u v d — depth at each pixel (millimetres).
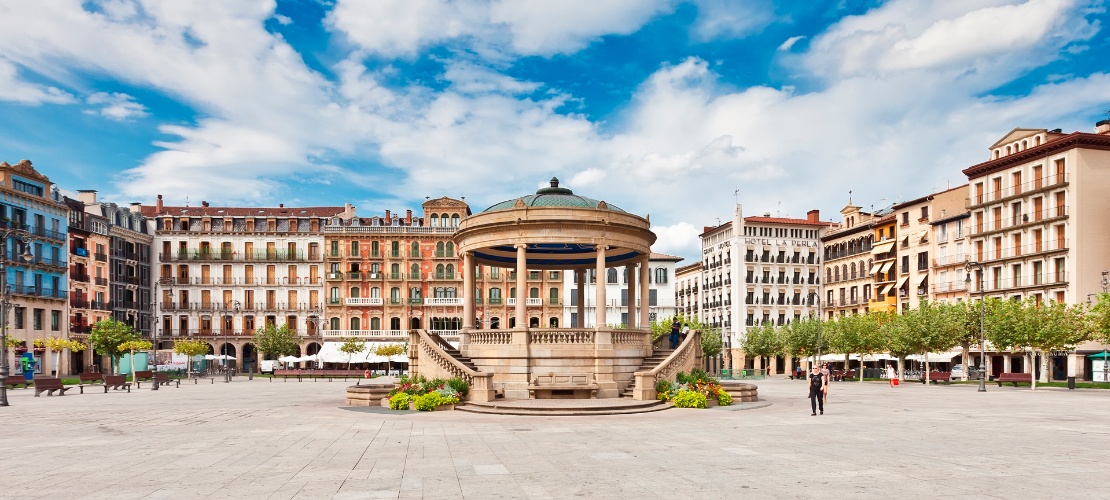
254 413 30891
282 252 101750
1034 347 54438
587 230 36656
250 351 102125
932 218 89812
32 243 75500
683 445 19781
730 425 25328
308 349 100875
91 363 86062
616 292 106812
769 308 114250
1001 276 77750
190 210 104812
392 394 34000
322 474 15234
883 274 99562
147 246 100750
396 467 16125
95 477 14922
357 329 100000
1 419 28344
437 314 100438
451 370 34125
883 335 73562
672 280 111062
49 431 23906
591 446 19625
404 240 101375
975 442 20375
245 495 13039
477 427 24859
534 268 46125
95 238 88750
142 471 15648
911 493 13016
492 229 37344
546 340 36000
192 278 101188
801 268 116375
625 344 37281
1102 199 69625
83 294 86125
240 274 101375
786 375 103625
